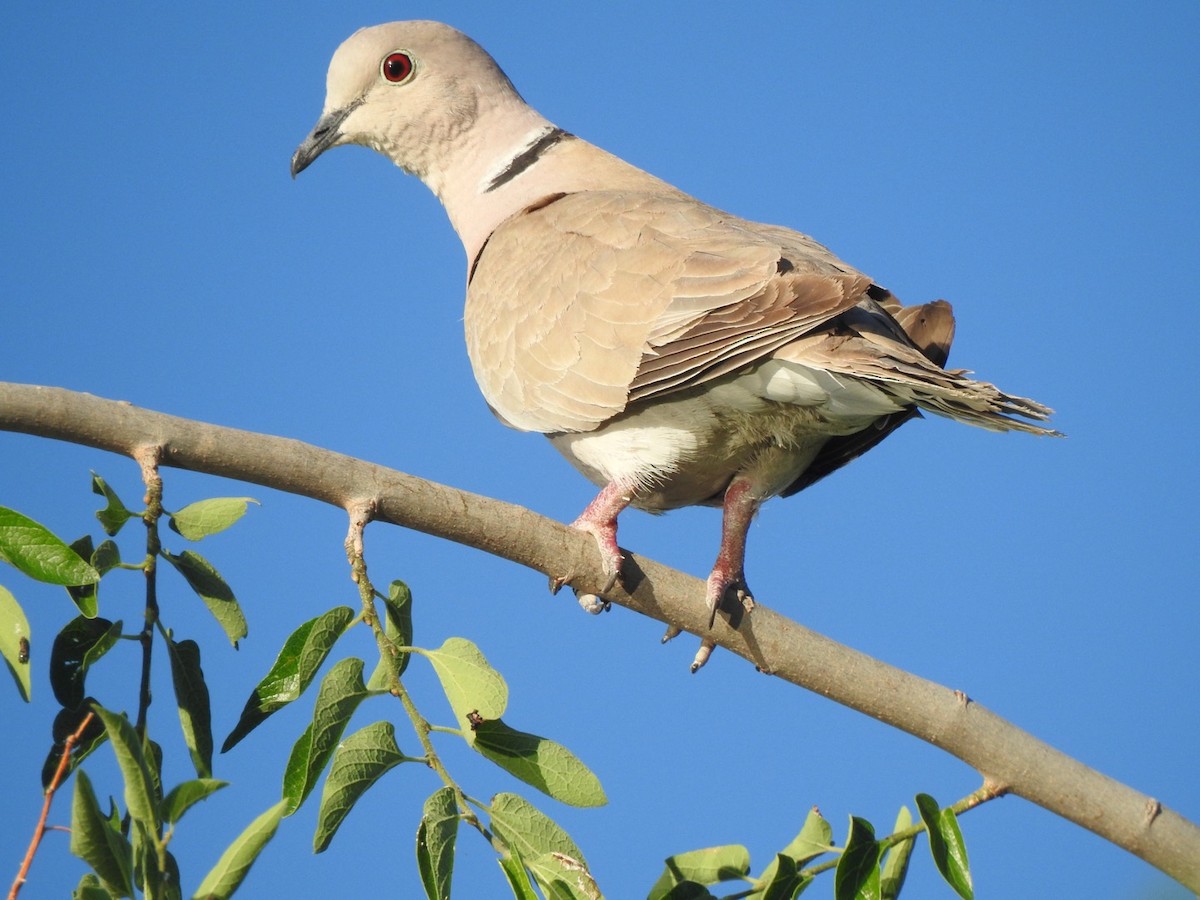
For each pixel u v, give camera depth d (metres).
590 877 7.23
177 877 6.75
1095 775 9.54
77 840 6.23
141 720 7.51
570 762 7.80
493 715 7.64
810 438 11.44
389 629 8.10
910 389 9.82
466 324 12.39
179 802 6.65
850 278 10.28
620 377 10.91
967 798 9.55
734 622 9.91
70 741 7.02
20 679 7.38
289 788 7.40
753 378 10.53
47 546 7.38
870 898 8.41
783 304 10.21
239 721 7.80
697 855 9.07
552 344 11.32
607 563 9.68
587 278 11.27
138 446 8.01
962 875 8.48
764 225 12.70
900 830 8.81
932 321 11.46
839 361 9.88
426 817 7.22
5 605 7.45
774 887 8.56
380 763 7.44
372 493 8.53
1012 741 9.52
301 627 7.94
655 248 11.11
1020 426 9.61
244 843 6.54
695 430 11.17
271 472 8.27
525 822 7.39
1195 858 9.48
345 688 7.53
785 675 9.91
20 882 6.62
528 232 12.23
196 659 7.78
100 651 7.50
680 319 10.65
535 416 11.52
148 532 7.82
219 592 8.02
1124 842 9.54
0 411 7.72
